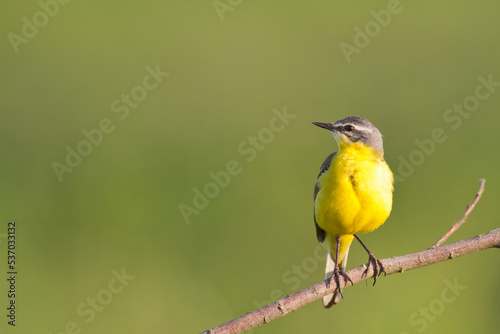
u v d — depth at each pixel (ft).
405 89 55.16
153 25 58.49
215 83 56.13
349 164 31.71
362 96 55.21
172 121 52.85
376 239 49.06
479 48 57.11
